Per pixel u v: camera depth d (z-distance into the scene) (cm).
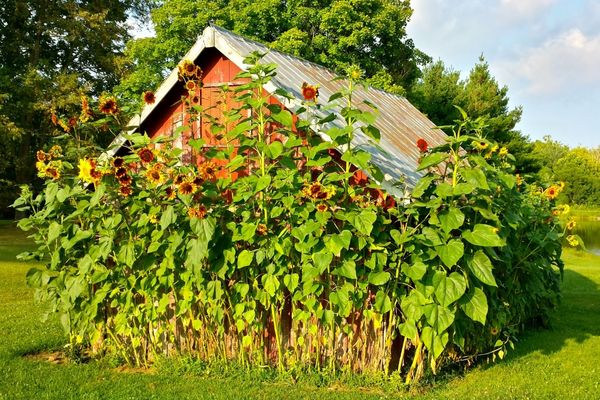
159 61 2205
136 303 538
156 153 533
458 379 516
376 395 459
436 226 469
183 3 2088
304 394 457
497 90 2878
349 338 493
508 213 542
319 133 521
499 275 580
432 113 2752
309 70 830
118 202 508
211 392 465
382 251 469
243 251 477
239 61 664
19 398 456
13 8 2323
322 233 465
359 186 498
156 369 526
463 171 452
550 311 834
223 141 698
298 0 2094
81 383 493
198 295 506
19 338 643
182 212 488
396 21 2242
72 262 546
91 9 2530
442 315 440
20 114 2270
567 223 697
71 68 2558
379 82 2112
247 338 493
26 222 530
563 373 544
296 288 488
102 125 543
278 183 470
